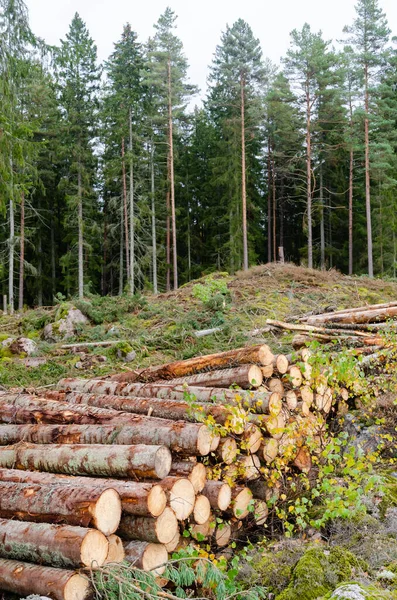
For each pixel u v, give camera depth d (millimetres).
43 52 12453
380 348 8125
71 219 32062
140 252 33844
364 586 3791
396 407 6730
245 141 35188
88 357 12539
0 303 35312
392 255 35844
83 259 34438
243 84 33656
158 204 36750
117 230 37031
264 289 18250
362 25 31344
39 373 11594
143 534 3887
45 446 4848
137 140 32281
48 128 33406
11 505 4004
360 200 41375
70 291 35188
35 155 12406
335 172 39906
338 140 38062
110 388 6629
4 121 11375
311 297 17359
